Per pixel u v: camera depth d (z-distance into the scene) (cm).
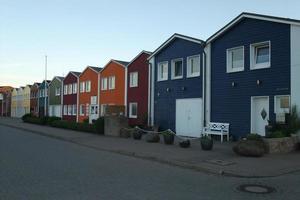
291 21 1767
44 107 5816
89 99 4078
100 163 1333
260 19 1919
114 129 2445
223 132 2064
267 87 1880
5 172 1114
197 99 2331
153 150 1631
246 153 1432
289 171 1167
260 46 1969
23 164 1277
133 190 892
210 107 2208
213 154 1493
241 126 2009
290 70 1775
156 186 944
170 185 962
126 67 3272
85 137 2370
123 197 820
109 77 3616
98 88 3844
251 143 1446
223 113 2123
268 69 1883
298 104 1733
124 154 1608
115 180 1013
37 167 1217
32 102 6606
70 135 2527
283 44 1816
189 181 1023
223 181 1032
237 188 939
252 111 1952
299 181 1034
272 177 1095
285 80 1797
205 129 2147
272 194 877
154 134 2012
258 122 1933
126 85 3266
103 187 921
